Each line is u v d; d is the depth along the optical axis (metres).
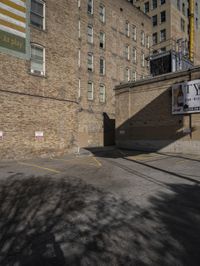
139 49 38.22
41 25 16.20
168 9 43.94
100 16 31.16
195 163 13.40
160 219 5.16
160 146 20.38
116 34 33.56
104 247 3.96
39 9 16.06
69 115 17.97
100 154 18.81
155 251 3.83
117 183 8.51
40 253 3.79
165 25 44.34
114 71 32.72
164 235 4.39
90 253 3.78
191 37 46.06
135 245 4.03
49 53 16.50
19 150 14.67
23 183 8.51
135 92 22.69
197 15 52.53
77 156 17.05
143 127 21.86
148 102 21.45
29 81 15.23
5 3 14.11
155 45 45.72
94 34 29.86
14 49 14.45
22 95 14.84
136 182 8.67
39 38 15.88
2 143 13.83
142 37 39.31
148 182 8.66
